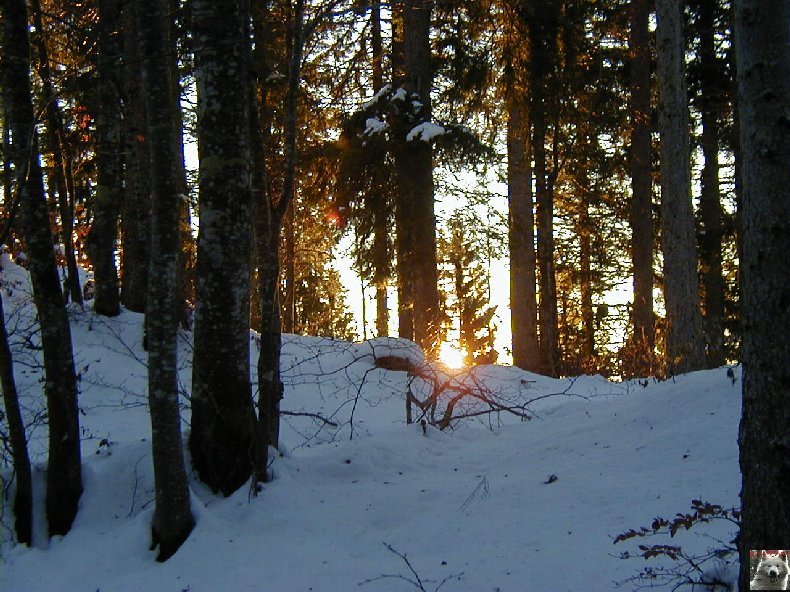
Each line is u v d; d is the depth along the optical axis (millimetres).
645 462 5816
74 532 5484
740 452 3068
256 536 5277
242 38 5750
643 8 15703
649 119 15789
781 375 2865
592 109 15258
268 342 6043
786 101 2873
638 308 15922
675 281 11680
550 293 16516
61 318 5664
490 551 4695
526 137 14977
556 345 16906
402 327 15195
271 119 11539
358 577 4598
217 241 5762
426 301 12805
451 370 9578
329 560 4867
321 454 6535
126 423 8578
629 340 12109
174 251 5234
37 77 9352
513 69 14000
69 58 9773
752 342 2961
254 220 6125
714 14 15844
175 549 5156
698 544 4242
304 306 23719
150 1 5105
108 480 5797
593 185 18312
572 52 14125
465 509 5434
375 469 6395
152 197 5199
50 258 5625
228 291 5781
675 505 4883
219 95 5699
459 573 4457
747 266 2979
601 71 15445
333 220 13875
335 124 14500
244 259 5840
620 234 20219
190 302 13562
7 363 5469
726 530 4340
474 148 12547
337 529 5348
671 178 11789
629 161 17250
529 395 10773
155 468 5207
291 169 6133
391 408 10039
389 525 5391
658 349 12906
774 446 2875
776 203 2871
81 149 11914
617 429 6758
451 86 14766
